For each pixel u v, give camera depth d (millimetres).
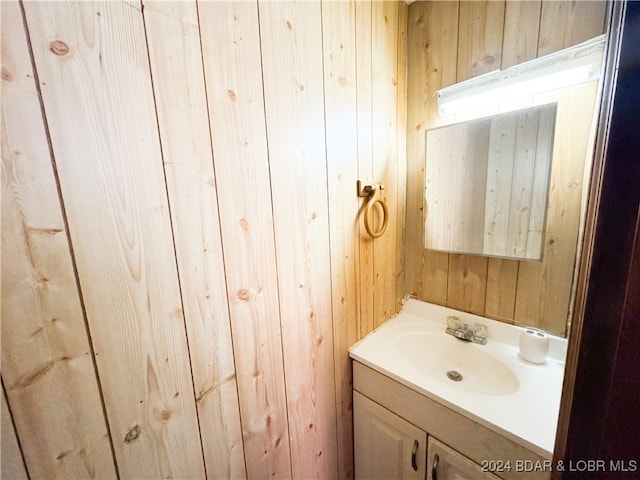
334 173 940
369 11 1002
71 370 467
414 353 1187
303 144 819
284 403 860
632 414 323
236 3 622
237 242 680
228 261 667
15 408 421
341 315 1051
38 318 428
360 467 1184
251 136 682
